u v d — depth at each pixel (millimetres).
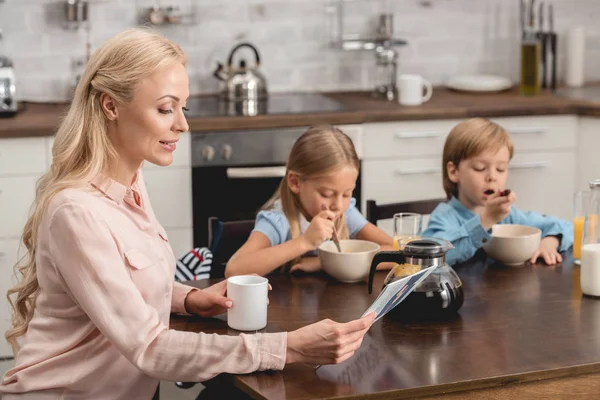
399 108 4398
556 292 2355
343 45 4887
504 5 5234
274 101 4664
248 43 4848
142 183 2260
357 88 5125
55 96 4742
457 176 2969
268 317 2172
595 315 2168
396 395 1740
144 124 1961
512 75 5328
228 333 2064
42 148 3977
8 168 3955
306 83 5070
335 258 2436
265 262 2477
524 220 2926
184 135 4109
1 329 4039
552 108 4512
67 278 1895
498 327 2080
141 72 1932
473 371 1823
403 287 1980
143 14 4781
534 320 2129
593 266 2299
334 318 2162
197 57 4898
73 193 1926
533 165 4562
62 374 1979
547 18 5293
